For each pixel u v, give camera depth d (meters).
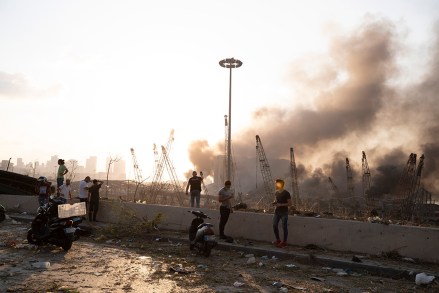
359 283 7.88
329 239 10.86
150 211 14.95
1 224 15.39
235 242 11.94
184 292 6.77
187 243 12.29
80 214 11.34
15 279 7.18
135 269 8.48
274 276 8.27
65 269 8.20
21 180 22.98
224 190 12.44
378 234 10.09
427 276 7.91
